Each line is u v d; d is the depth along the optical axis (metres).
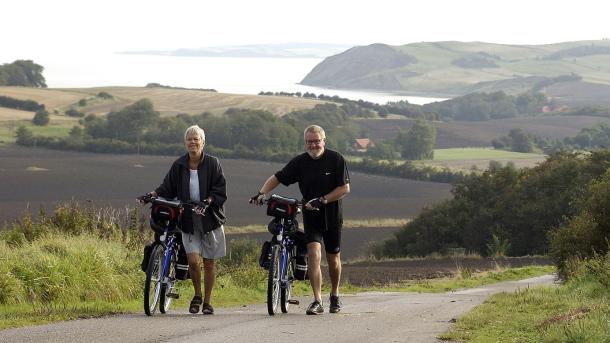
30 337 14.38
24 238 28.02
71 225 30.73
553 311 19.78
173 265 19.45
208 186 19.06
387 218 179.25
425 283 45.94
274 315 19.16
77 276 23.61
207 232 19.31
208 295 20.02
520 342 14.69
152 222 18.84
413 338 15.27
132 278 25.48
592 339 13.70
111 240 29.12
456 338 15.20
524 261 68.75
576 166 98.38
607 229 37.75
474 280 48.19
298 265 20.03
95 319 17.44
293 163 19.48
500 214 99.50
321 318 18.61
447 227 103.38
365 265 66.50
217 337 14.95
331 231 19.67
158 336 14.91
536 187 99.44
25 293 22.22
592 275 28.00
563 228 39.59
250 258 40.44
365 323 17.69
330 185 19.31
